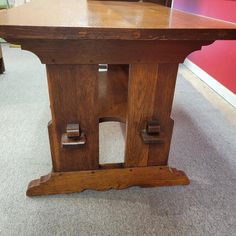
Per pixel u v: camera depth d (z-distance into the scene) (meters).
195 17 0.85
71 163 0.85
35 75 2.02
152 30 0.58
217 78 1.87
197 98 1.76
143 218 0.80
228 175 1.01
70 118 0.77
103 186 0.90
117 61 0.68
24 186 0.91
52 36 0.55
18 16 0.67
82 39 0.60
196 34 0.61
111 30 0.56
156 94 0.77
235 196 0.91
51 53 0.64
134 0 1.54
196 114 1.52
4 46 2.87
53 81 0.70
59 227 0.76
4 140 1.17
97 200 0.86
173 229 0.77
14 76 1.98
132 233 0.75
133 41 0.65
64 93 0.72
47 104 1.53
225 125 1.41
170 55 0.70
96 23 0.61
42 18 0.65
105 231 0.75
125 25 0.60
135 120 0.81
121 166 0.89
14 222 0.77
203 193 0.91
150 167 0.90
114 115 0.87
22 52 2.65
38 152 1.09
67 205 0.84
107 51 0.66
